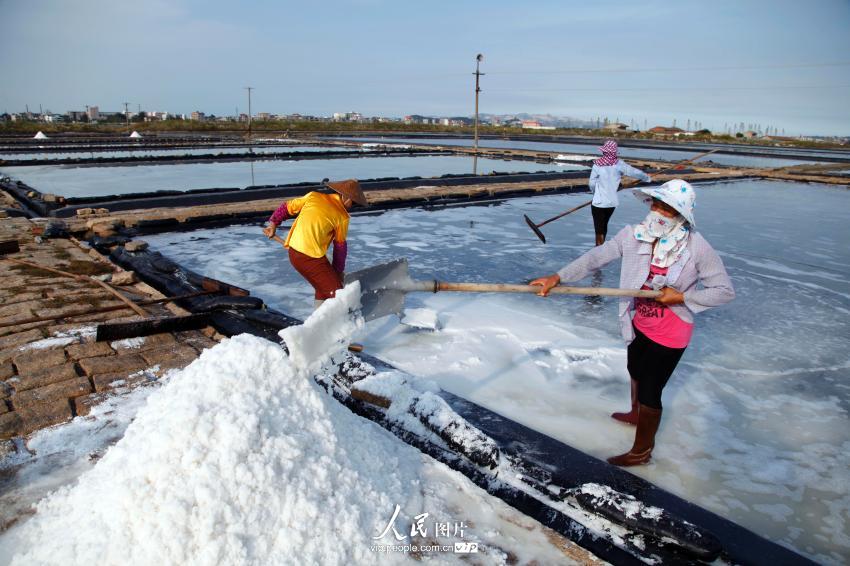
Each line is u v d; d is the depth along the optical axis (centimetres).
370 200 1214
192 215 995
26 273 625
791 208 1412
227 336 473
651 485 296
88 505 229
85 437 311
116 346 437
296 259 462
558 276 336
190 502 210
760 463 338
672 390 427
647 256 313
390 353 464
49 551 214
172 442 222
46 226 836
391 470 276
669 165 2284
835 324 581
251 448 227
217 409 235
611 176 820
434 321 520
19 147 2891
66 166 2127
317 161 2541
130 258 706
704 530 252
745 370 466
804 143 6562
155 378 386
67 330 462
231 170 2044
